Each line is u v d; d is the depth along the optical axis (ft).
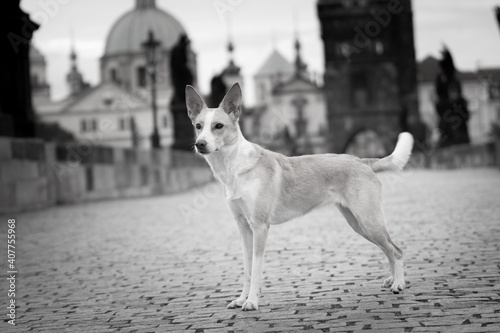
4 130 62.69
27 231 45.65
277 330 18.34
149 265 30.30
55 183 70.23
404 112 264.52
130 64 423.23
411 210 48.29
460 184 79.66
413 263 26.78
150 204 71.56
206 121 21.11
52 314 21.90
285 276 25.70
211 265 29.30
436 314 18.83
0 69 68.03
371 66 321.73
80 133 395.55
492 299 20.15
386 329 17.67
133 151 89.97
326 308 20.42
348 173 22.16
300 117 470.39
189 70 132.46
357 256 29.17
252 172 21.21
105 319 20.84
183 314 20.85
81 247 37.40
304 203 21.98
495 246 29.55
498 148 113.60
